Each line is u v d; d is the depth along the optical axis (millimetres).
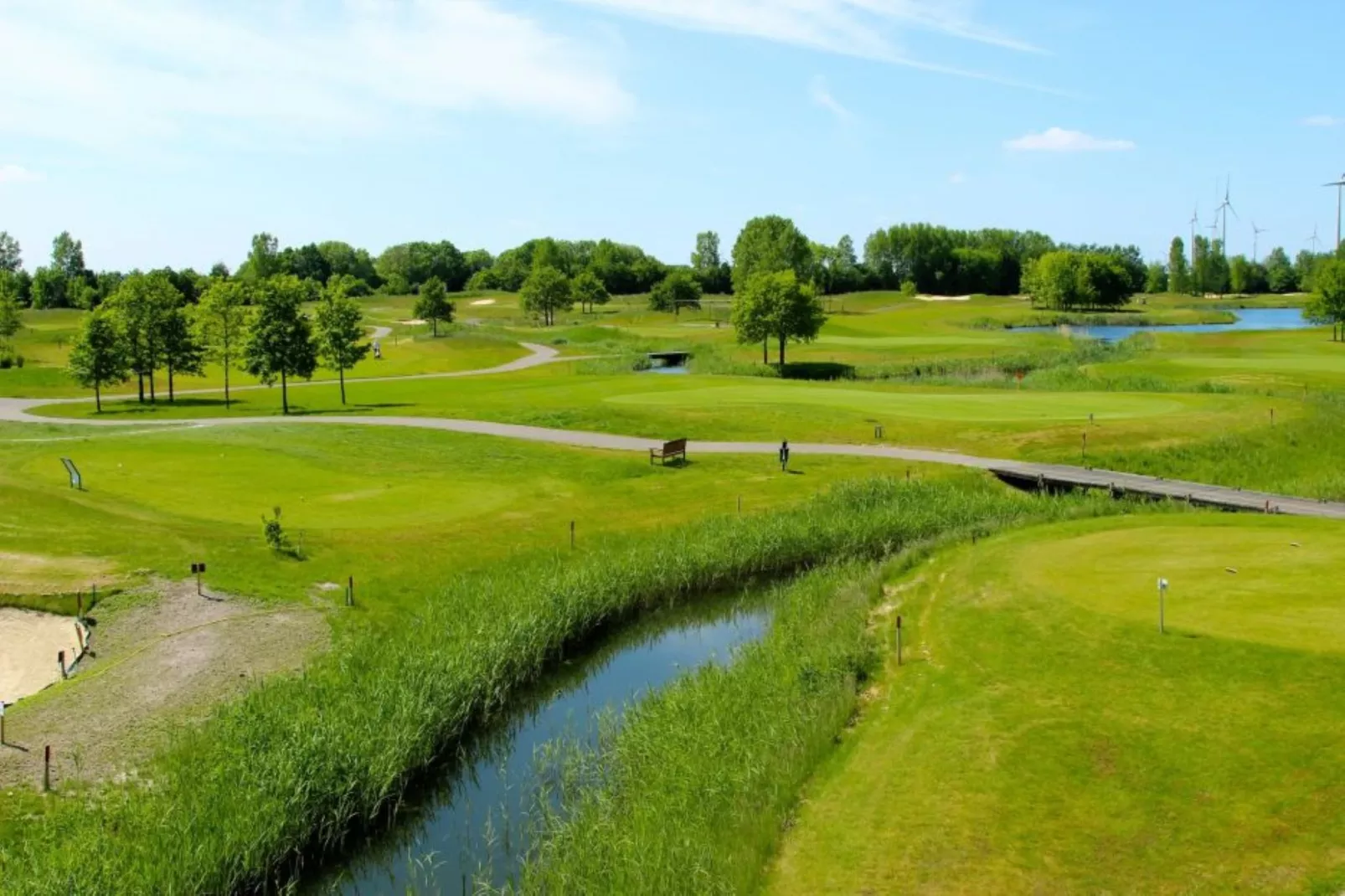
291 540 35531
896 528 39938
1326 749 18844
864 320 159375
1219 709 20547
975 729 21219
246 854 18281
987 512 41875
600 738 23953
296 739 21391
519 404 67938
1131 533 33344
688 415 61625
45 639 27547
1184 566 28812
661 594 34719
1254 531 32625
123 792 20062
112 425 63406
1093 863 16859
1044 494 44969
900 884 16938
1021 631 25516
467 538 37531
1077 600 26609
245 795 19609
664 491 45531
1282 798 17781
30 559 31766
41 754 21469
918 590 30969
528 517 40812
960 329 142125
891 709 23141
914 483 45438
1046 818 18062
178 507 39594
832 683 24562
